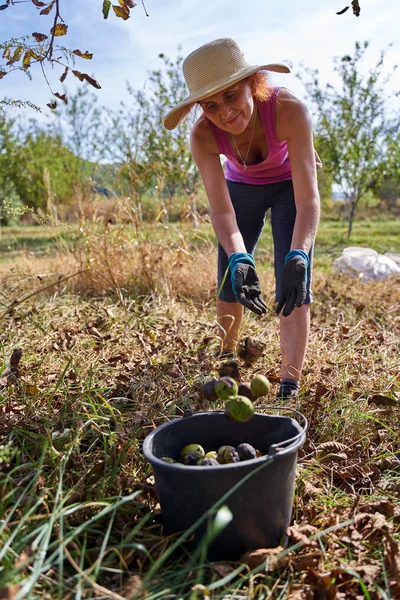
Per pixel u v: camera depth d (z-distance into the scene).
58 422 2.64
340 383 3.15
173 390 3.04
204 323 4.29
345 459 2.47
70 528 1.84
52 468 2.24
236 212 3.54
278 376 3.29
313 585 1.74
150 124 6.96
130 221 6.19
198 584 1.58
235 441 2.21
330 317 5.21
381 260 7.58
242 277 2.54
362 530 2.02
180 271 6.09
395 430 2.80
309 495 2.24
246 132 3.02
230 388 1.94
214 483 1.77
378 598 1.67
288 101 2.89
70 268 6.43
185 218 6.55
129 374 3.32
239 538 1.83
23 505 1.97
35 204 20.34
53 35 2.52
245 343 2.23
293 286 2.47
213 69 2.65
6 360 3.33
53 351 3.69
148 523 2.06
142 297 5.53
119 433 2.49
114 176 6.67
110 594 1.51
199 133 3.13
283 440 2.09
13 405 2.81
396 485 2.32
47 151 20.05
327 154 14.89
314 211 2.85
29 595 1.50
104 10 2.45
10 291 5.29
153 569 1.55
